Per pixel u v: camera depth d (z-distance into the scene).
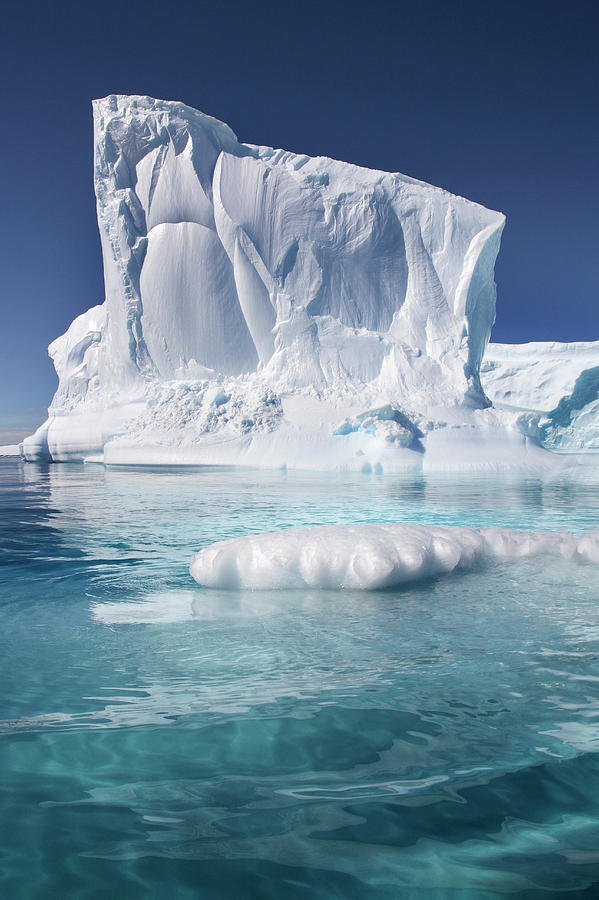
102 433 14.35
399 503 6.34
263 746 1.32
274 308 14.98
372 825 1.04
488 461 11.80
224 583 2.89
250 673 1.77
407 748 1.31
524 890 0.88
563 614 2.36
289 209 15.05
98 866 0.93
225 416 13.05
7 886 0.88
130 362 15.15
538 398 30.78
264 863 0.94
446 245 15.32
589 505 6.13
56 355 18.73
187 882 0.89
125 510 5.98
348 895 0.86
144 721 1.46
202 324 14.98
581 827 1.04
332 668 1.81
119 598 2.69
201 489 8.17
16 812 1.08
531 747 1.32
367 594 2.72
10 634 2.17
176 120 15.02
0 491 8.37
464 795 1.13
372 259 15.30
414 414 12.92
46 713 1.50
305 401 13.24
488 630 2.16
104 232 15.58
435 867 0.93
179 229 15.13
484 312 16.12
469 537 3.46
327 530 3.22
